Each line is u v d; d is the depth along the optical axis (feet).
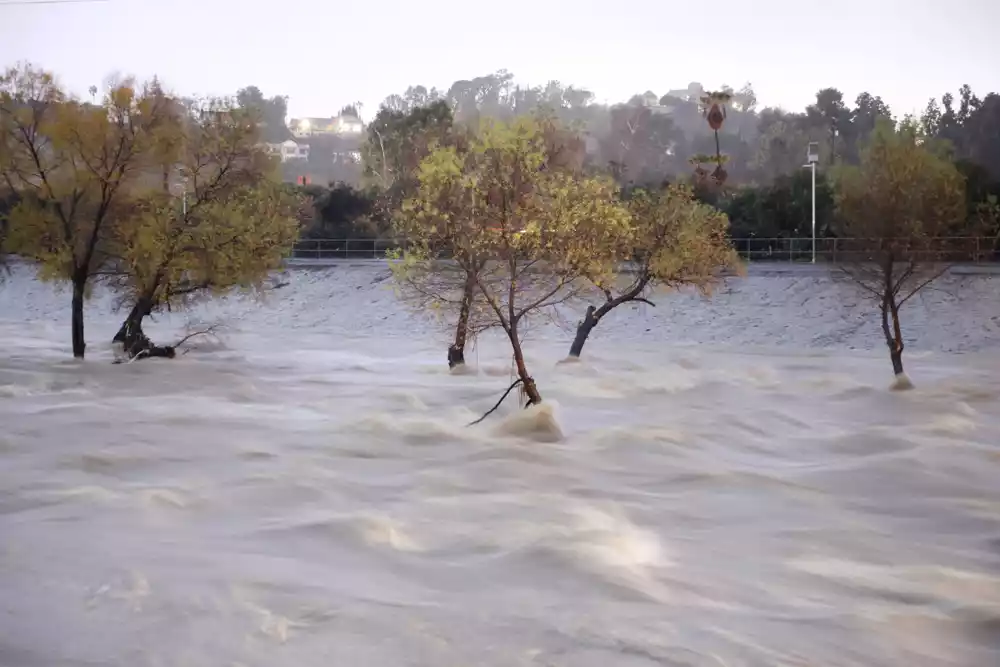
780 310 148.77
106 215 122.72
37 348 140.77
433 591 41.81
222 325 150.71
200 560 45.34
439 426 76.18
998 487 59.98
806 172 205.46
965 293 142.20
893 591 41.93
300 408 88.74
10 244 121.60
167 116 121.29
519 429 74.84
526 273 82.28
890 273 101.65
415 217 84.43
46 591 41.16
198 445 71.41
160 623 38.06
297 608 39.63
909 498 57.67
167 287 122.93
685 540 49.65
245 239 120.16
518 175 82.28
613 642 36.55
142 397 94.43
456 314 117.29
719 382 103.14
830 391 97.40
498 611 39.47
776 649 36.09
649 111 461.37
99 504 54.90
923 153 105.19
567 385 101.40
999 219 161.17
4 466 64.75
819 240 187.52
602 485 60.54
